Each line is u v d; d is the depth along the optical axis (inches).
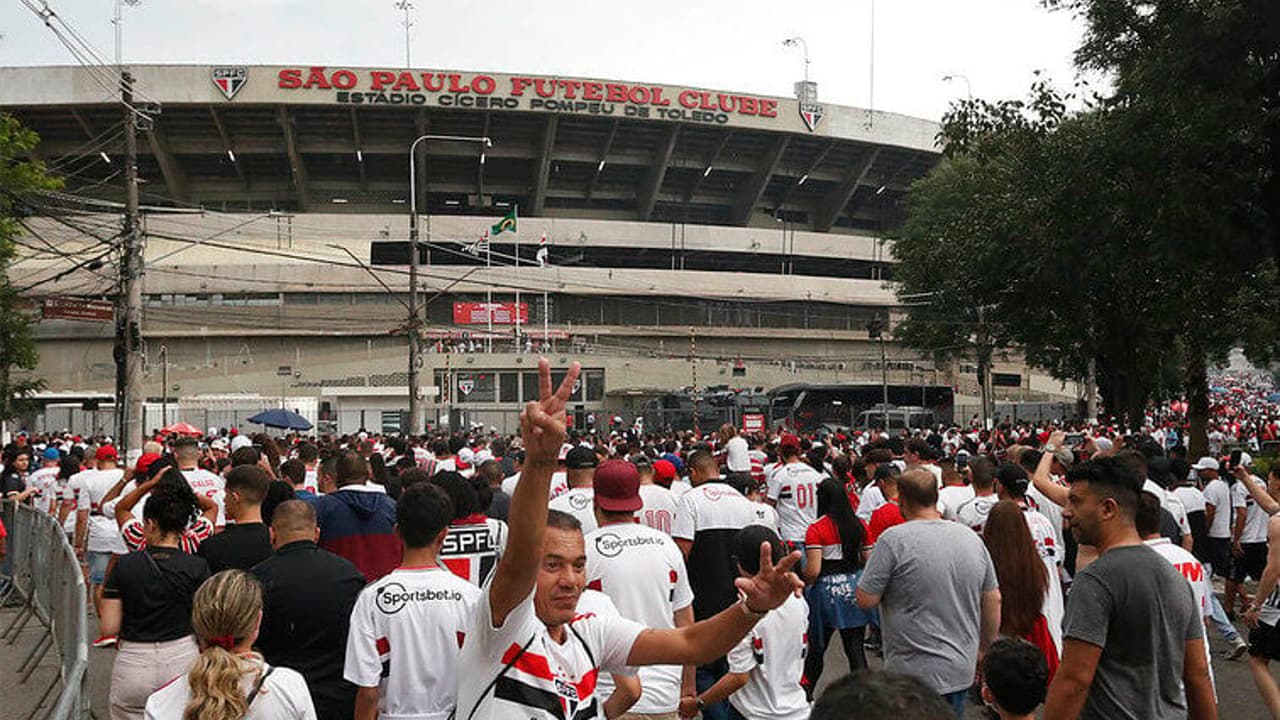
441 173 3009.4
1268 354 1428.4
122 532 343.3
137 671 225.1
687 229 2923.2
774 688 232.5
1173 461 493.0
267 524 297.3
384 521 269.7
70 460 548.7
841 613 323.3
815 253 3093.0
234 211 2962.6
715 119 2842.0
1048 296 1354.6
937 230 2022.6
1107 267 1051.9
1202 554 478.0
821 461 548.1
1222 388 3501.5
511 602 120.5
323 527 266.1
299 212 2903.5
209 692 150.0
